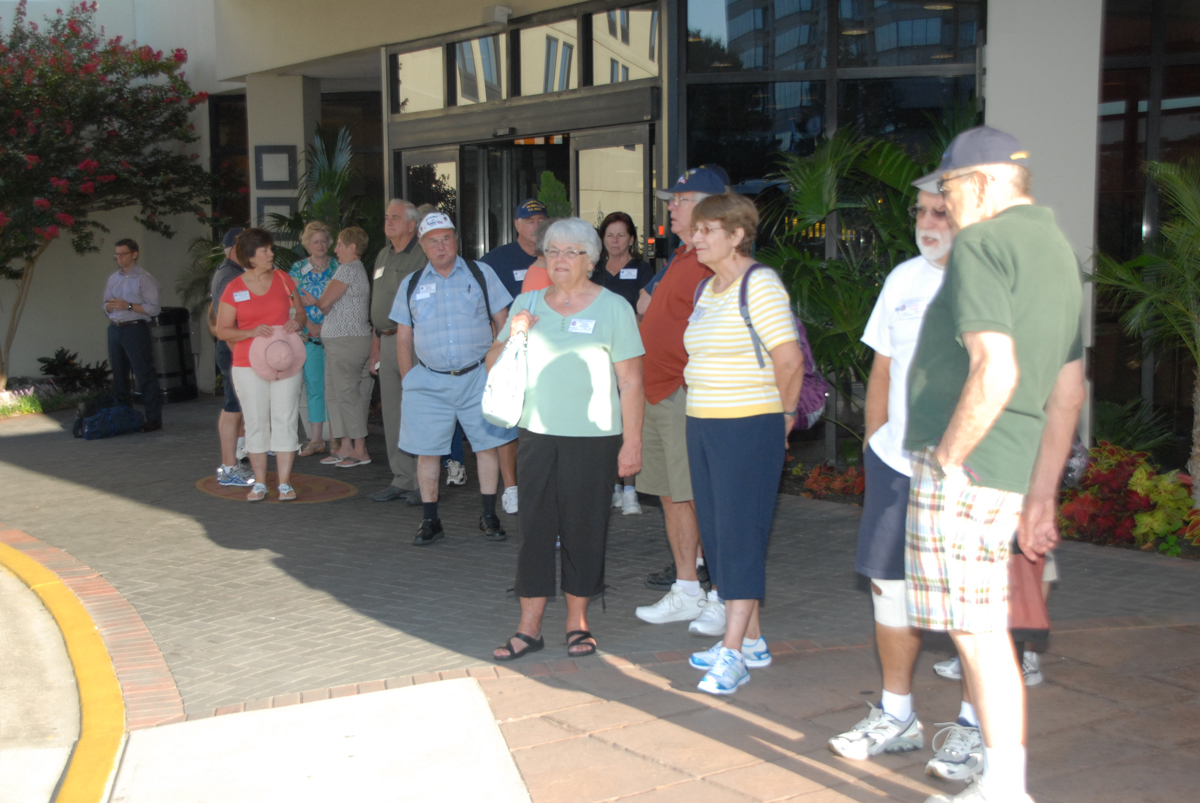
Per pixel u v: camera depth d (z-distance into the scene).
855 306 7.02
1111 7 7.95
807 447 8.67
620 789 3.32
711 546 4.21
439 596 5.45
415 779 3.42
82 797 3.36
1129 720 3.72
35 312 14.80
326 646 4.73
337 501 7.75
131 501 7.83
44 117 12.87
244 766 3.54
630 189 8.90
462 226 10.68
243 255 7.41
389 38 11.04
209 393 14.69
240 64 13.06
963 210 2.86
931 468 2.86
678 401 4.79
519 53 9.84
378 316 7.49
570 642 4.52
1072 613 4.92
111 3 15.01
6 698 4.28
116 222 14.82
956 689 4.07
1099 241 8.18
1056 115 6.69
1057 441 3.08
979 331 2.62
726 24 8.34
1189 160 6.89
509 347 4.34
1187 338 6.18
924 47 8.10
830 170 7.26
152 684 4.32
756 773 3.40
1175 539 5.93
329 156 13.00
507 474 7.14
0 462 9.51
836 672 4.27
